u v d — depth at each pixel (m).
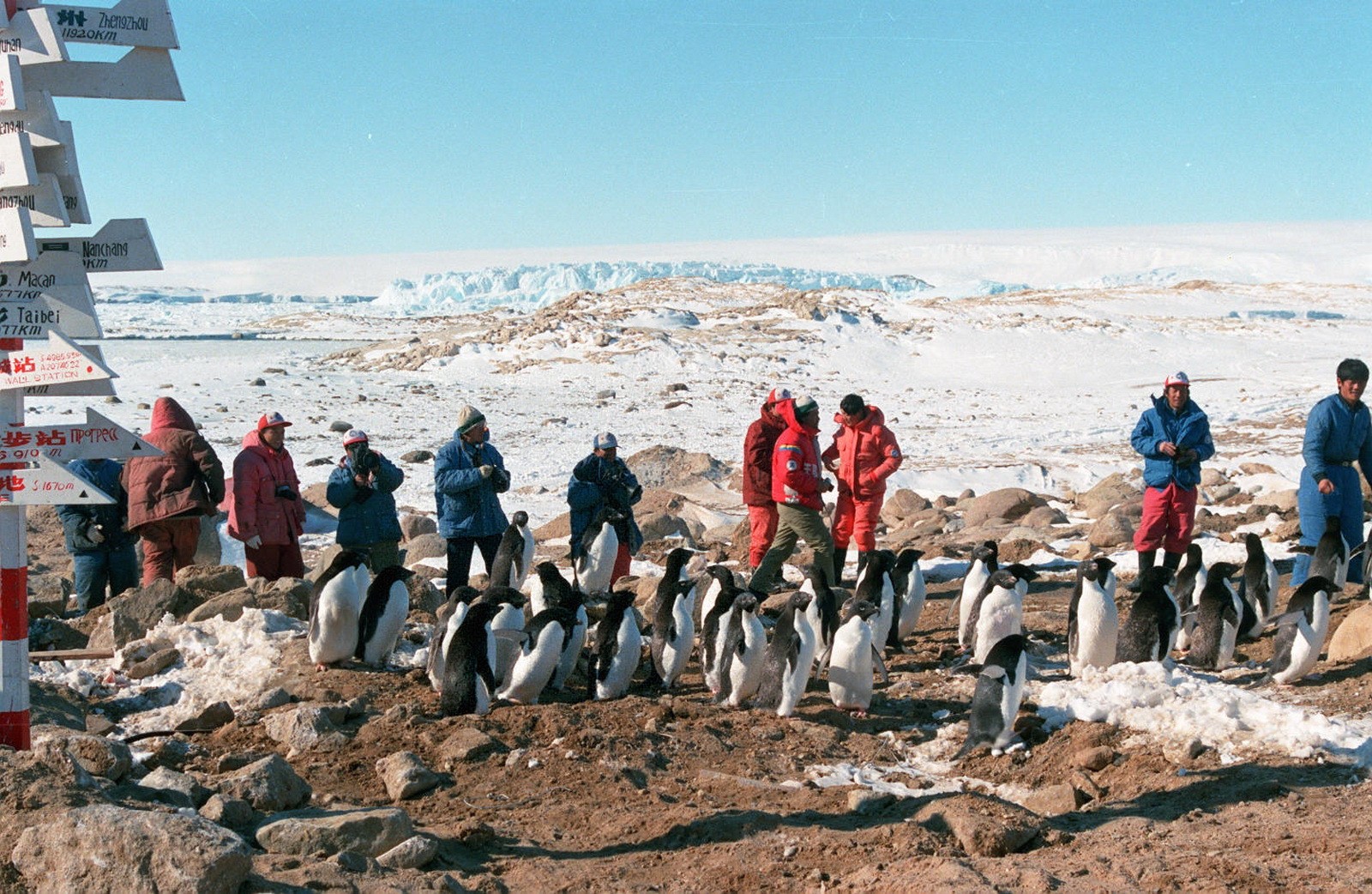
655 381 46.09
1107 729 7.35
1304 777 6.53
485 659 8.20
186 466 10.91
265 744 7.62
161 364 53.66
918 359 50.84
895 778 7.19
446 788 6.97
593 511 12.01
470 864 5.91
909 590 10.20
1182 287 74.81
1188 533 10.91
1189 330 53.41
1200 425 10.88
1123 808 6.44
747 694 8.47
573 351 51.66
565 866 5.88
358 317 118.44
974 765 7.36
